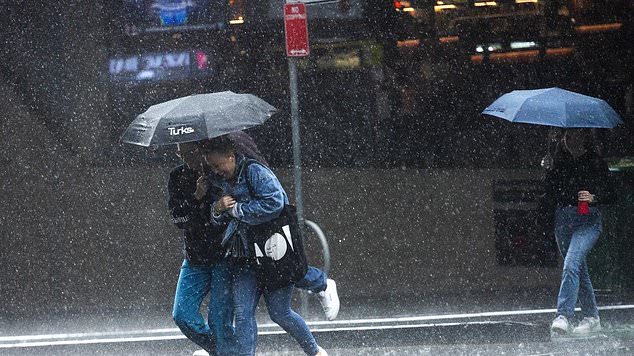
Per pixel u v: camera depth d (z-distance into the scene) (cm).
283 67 2842
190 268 1761
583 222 2303
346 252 2869
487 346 2230
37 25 2828
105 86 2825
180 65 2828
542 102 2220
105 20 2822
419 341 2259
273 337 2250
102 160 2828
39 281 2811
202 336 1773
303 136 2878
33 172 2816
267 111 1716
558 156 2322
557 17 2858
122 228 2822
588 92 2869
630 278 2594
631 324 2439
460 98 2869
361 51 2861
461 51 2867
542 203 2348
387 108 2872
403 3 2853
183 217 1719
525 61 2866
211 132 1617
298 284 1845
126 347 2269
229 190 1689
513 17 2858
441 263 2848
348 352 2209
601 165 2297
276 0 2823
